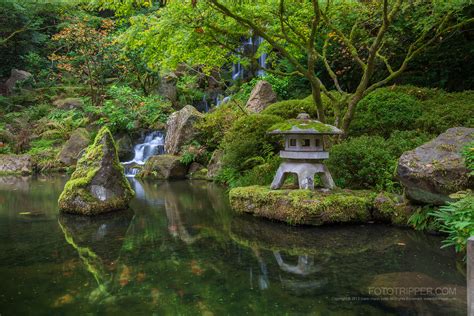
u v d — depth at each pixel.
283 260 3.65
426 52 8.72
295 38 7.09
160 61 6.86
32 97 17.94
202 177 10.14
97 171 6.15
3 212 6.23
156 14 5.82
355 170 5.62
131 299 2.78
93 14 19.08
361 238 4.34
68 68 17.08
